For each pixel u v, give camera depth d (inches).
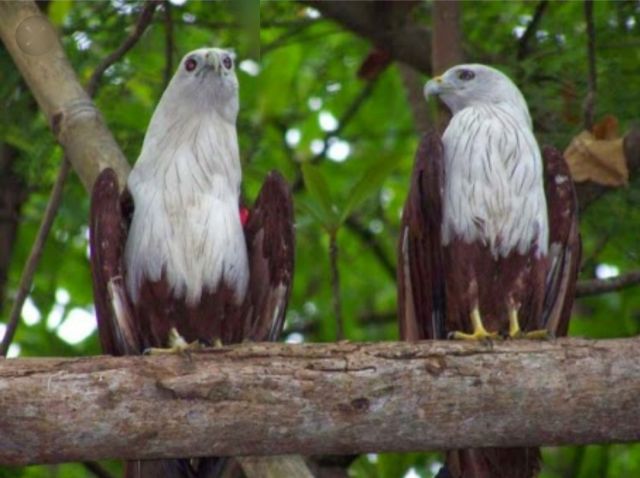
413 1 682.8
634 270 649.6
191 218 481.4
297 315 851.4
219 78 496.7
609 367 413.7
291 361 407.2
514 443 419.8
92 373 398.9
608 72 655.1
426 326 512.4
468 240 502.9
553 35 684.7
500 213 501.0
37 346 783.7
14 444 397.1
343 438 410.9
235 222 486.6
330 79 836.0
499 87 544.1
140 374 400.2
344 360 408.5
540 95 644.7
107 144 524.7
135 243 482.0
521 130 510.9
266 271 500.1
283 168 844.6
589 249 727.7
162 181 485.7
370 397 407.8
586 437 419.2
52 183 721.6
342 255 866.8
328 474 634.2
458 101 548.4
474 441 417.1
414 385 409.4
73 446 399.5
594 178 583.5
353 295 866.1
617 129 593.9
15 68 650.8
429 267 509.0
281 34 826.2
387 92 901.2
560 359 414.0
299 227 843.4
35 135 658.8
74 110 529.3
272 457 488.4
